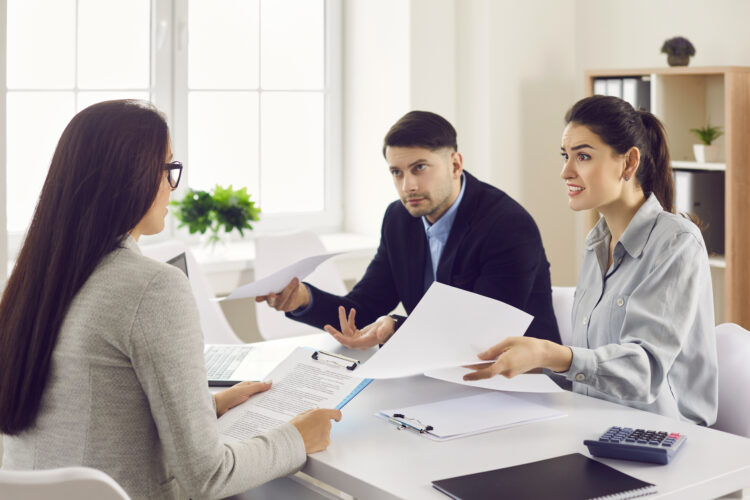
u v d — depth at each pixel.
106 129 1.40
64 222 1.39
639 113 1.88
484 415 1.70
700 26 3.91
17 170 3.74
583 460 1.46
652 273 1.75
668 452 1.44
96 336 1.37
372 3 4.27
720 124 3.81
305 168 4.43
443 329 1.64
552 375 2.19
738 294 3.54
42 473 1.17
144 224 1.50
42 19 3.71
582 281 2.01
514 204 2.42
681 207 3.62
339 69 4.44
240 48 4.20
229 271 3.74
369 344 2.21
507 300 2.31
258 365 2.11
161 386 1.36
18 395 1.40
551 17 4.35
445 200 2.36
